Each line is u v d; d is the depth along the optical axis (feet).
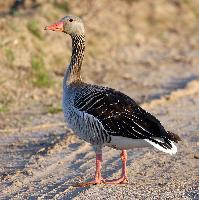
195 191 41.78
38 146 54.95
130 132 40.50
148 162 49.80
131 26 126.41
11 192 43.21
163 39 126.21
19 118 65.51
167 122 63.46
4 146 55.26
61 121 64.39
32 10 106.52
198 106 72.08
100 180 43.80
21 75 80.38
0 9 110.73
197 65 103.04
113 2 130.52
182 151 52.70
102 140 41.81
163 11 137.39
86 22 113.80
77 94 43.04
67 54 94.17
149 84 86.07
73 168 48.52
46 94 76.79
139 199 40.19
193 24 139.74
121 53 109.09
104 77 89.30
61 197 41.47
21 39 88.33
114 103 41.42
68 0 117.08
